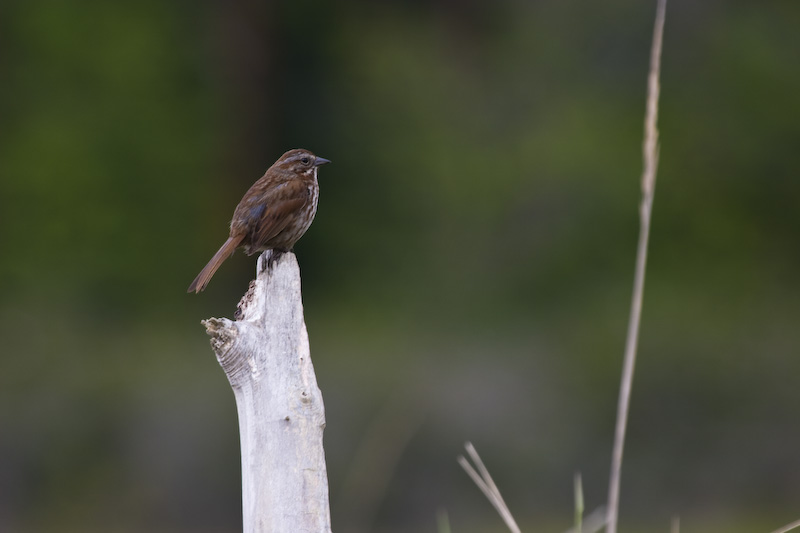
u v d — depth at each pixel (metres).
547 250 19.48
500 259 19.78
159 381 13.81
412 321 18.61
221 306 20.08
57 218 19.45
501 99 21.14
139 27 20.14
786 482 13.55
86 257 19.44
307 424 3.74
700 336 14.41
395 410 13.44
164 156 20.14
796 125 19.92
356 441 13.31
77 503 13.49
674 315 16.19
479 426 13.46
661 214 19.45
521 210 20.02
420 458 13.24
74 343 15.62
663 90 20.30
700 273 19.06
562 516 13.33
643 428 13.80
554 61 21.09
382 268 20.66
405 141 20.95
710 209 19.62
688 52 20.64
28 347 15.28
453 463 13.24
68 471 13.59
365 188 21.20
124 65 19.94
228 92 21.02
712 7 20.67
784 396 13.81
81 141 19.70
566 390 13.93
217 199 20.67
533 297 19.09
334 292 20.67
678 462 13.69
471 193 20.34
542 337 15.61
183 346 15.59
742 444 13.73
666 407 13.88
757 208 19.92
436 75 21.45
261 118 21.58
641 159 19.70
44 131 19.61
